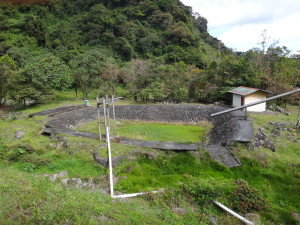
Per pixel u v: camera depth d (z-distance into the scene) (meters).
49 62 26.89
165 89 28.11
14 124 17.64
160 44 48.34
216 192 7.84
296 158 11.54
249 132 14.10
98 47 45.62
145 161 11.58
